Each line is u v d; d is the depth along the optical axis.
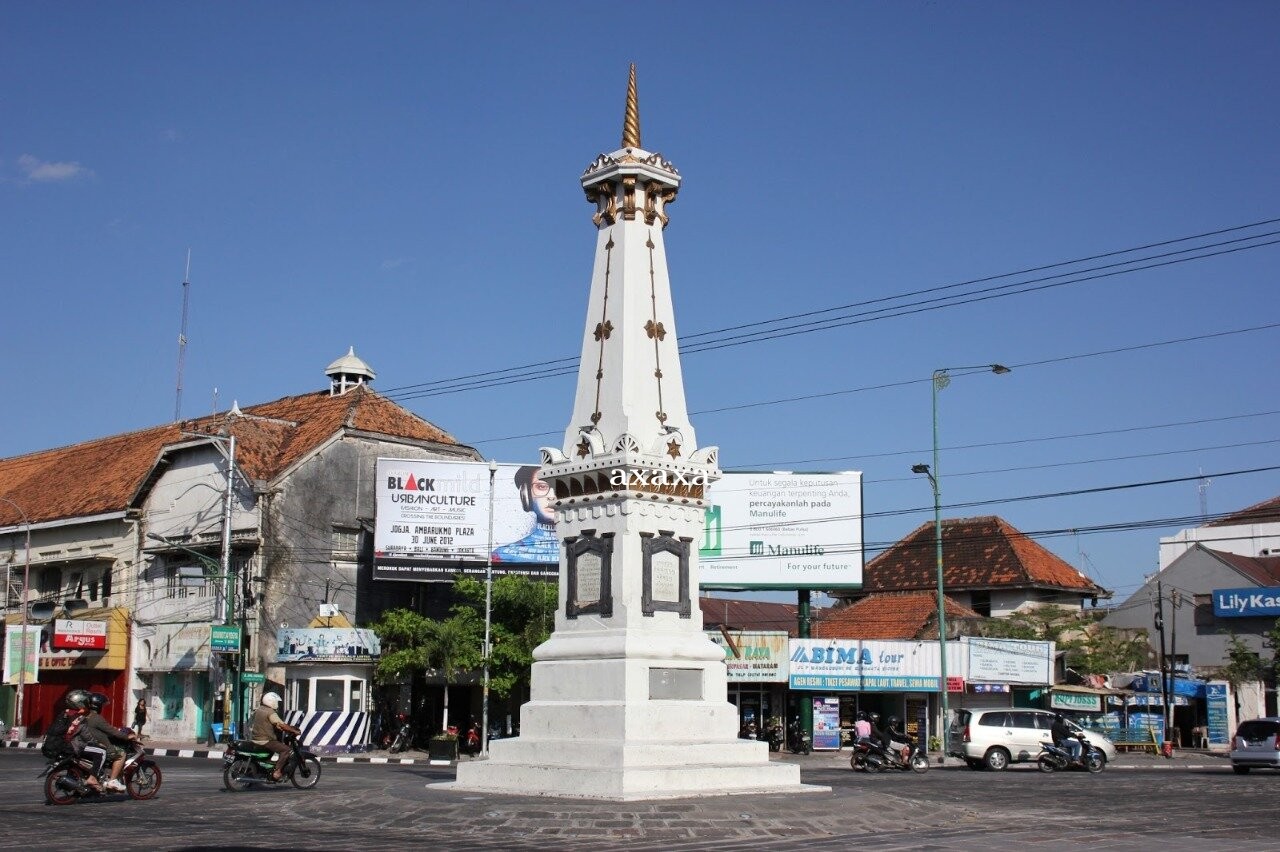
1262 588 59.06
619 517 23.08
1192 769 42.16
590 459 23.44
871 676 52.72
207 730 52.69
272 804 22.52
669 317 24.62
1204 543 72.44
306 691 48.38
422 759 45.19
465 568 52.94
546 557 53.69
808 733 52.22
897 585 66.94
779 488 56.84
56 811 21.44
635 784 20.52
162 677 55.00
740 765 22.28
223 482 53.84
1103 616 65.38
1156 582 63.62
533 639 48.94
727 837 17.78
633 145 24.81
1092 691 55.72
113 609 56.84
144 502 57.72
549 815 18.66
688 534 23.70
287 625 51.75
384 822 19.14
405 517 52.72
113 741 23.58
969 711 44.06
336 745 47.84
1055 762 40.09
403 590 55.62
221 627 47.25
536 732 23.12
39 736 58.31
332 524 53.91
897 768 38.91
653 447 23.33
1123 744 55.31
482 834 17.91
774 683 52.38
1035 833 19.02
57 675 58.94
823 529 56.69
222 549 51.78
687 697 22.80
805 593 57.00
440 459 56.12
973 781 33.16
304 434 56.19
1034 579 62.59
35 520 61.72
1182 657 62.16
